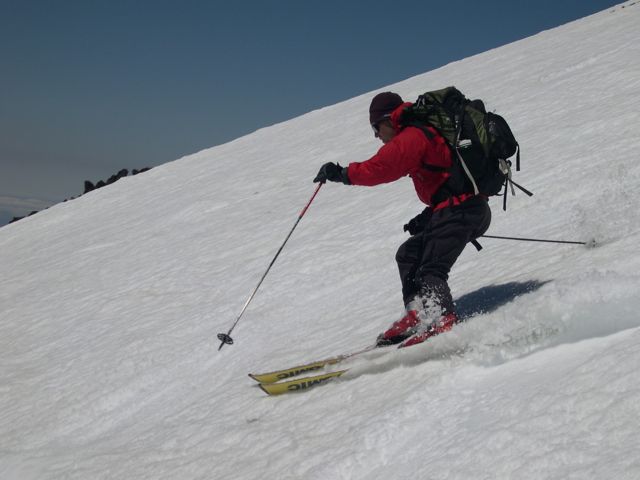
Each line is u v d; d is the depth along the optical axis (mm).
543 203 7211
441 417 3279
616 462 2266
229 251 11375
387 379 4102
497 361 3488
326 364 4727
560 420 2645
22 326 11047
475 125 4004
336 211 11664
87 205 22672
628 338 2984
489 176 4086
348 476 3303
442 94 4125
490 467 2621
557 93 13492
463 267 6238
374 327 5699
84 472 5070
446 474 2740
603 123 9773
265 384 4836
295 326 6992
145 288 10781
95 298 11219
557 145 9688
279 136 23109
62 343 9422
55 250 17094
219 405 5312
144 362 7461
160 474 4477
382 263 8062
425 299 4195
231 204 15352
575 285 3502
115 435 5957
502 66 20375
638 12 20125
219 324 7883
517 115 13000
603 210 6008
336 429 3807
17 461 5914
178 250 12617
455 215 4160
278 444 4035
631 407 2480
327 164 4262
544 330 3395
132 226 16641
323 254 9242
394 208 10375
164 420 5699
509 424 2807
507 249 6184
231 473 3988
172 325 8414
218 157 23031
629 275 3422
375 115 4305
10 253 19094
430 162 4098
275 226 11984
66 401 7145
